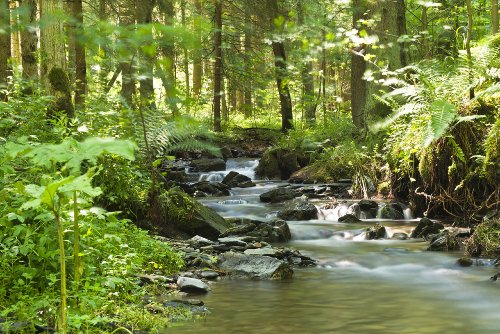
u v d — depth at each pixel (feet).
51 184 8.75
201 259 22.81
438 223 30.50
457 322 15.93
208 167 54.08
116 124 29.32
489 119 31.99
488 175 29.96
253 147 64.59
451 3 57.16
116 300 16.26
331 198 40.52
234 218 32.40
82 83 42.80
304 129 61.57
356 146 46.24
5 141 20.97
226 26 66.33
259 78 64.54
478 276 21.85
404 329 15.24
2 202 15.40
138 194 27.14
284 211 35.55
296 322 15.78
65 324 9.92
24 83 31.01
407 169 35.53
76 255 11.24
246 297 18.61
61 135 24.16
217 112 68.80
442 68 35.47
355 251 26.61
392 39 43.96
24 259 15.81
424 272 22.67
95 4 69.87
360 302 18.12
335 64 70.28
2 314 13.14
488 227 26.02
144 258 20.97
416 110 33.47
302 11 37.45
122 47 10.23
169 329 14.92
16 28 18.48
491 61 32.32
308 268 23.65
